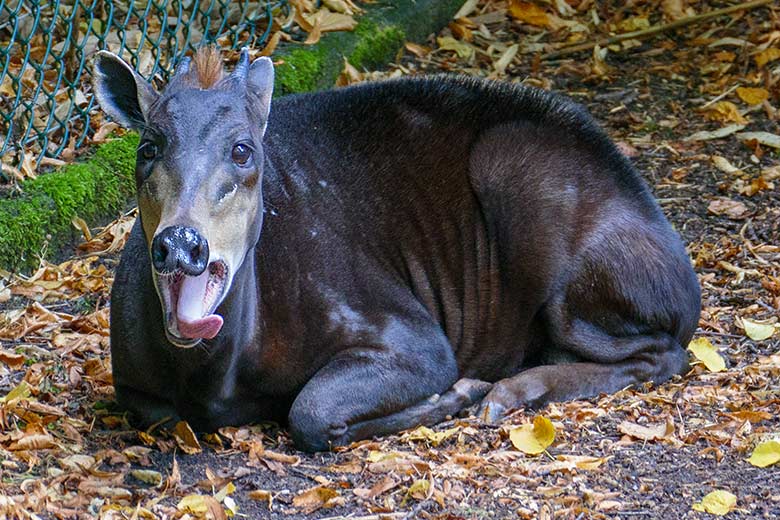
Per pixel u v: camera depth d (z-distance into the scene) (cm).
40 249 1124
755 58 1570
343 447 850
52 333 1005
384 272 916
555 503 755
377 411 872
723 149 1393
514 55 1593
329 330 875
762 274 1146
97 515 736
